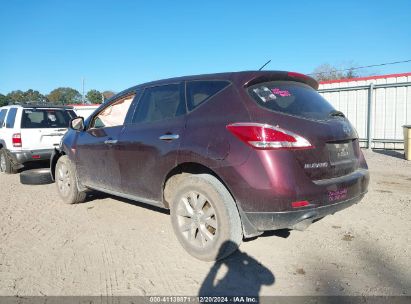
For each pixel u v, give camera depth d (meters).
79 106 22.05
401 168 8.84
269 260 3.57
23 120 8.65
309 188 3.11
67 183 5.80
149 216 5.08
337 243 3.96
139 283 3.18
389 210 5.16
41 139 8.79
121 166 4.49
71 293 3.03
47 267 3.52
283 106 3.34
